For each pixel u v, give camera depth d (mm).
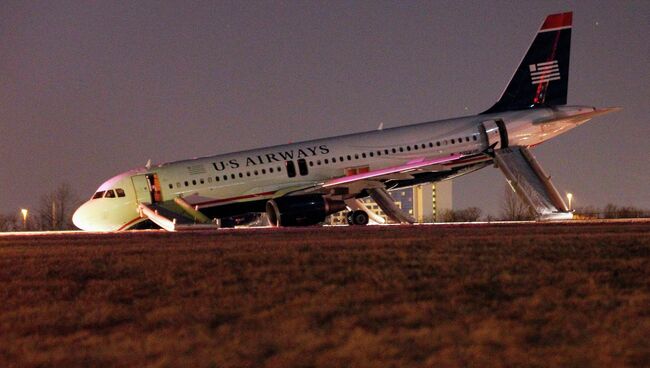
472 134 163250
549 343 45094
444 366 41062
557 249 82000
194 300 59469
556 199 159625
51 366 43094
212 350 45125
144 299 60875
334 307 55250
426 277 66125
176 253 85438
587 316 51312
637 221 144250
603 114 167750
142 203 148875
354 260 76000
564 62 171750
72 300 61688
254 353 44375
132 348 46125
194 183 150125
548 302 55719
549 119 166625
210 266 74688
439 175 163875
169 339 47844
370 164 158125
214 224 141625
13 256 88125
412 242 91938
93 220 149125
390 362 41906
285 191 152750
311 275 68188
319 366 41688
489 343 45188
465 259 75688
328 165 156125
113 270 74125
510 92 170000
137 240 108500
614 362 41219
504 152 162625
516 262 73375
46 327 52719
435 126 163750
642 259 73812
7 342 48969
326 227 138375
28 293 64500
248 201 152000
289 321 51406
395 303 56438
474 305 55281
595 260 73875
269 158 154125
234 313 54562
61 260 82375
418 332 47781
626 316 51156
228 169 151750
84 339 49094
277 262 76000
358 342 45719
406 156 159500
